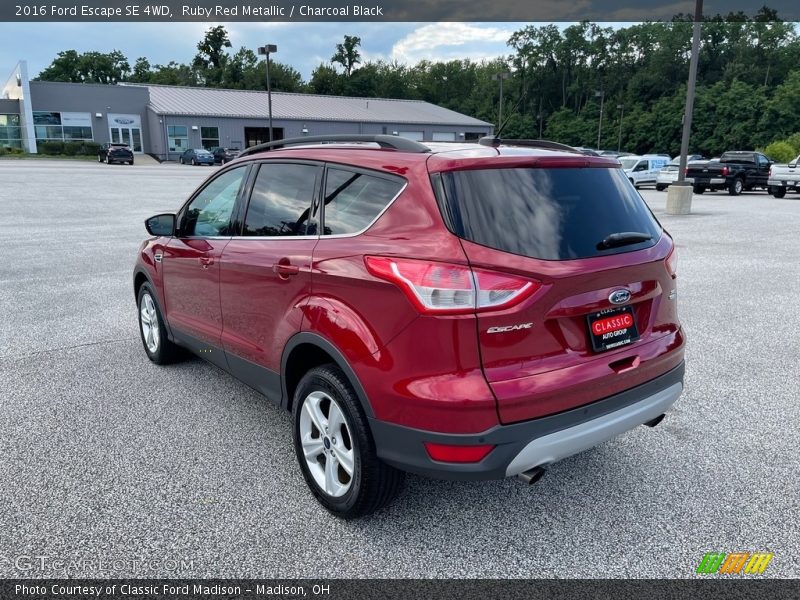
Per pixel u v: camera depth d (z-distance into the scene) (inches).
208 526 115.8
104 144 2225.6
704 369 202.5
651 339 117.9
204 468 137.4
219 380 191.3
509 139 136.5
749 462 140.9
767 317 266.4
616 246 109.4
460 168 101.7
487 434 95.2
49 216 641.6
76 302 287.4
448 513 121.0
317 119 2340.1
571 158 112.3
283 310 125.0
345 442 115.8
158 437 152.1
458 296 94.0
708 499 125.6
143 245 203.3
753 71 3799.2
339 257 110.7
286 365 126.3
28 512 119.3
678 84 3838.6
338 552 108.8
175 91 2506.2
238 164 155.6
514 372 97.5
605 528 116.0
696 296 304.7
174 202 802.8
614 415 108.3
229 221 151.6
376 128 2448.3
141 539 111.7
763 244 474.9
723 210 772.6
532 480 102.6
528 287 96.4
